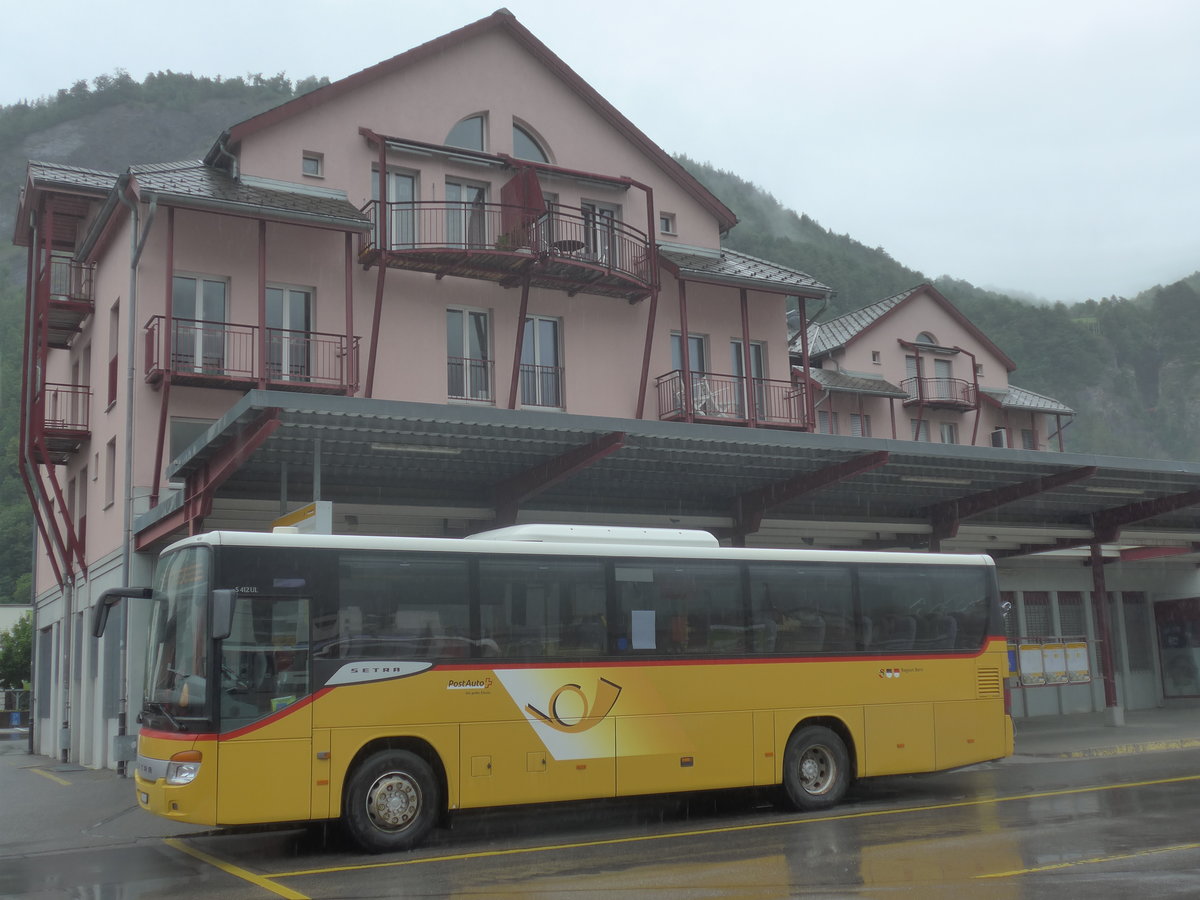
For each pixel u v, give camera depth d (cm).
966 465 1936
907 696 1435
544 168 2484
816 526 2245
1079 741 2133
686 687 1296
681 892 865
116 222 2289
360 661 1137
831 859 996
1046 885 853
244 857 1134
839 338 4175
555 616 1243
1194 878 870
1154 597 3105
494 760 1180
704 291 2814
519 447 1625
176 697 1086
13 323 11912
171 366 2047
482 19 2608
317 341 2283
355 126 2438
